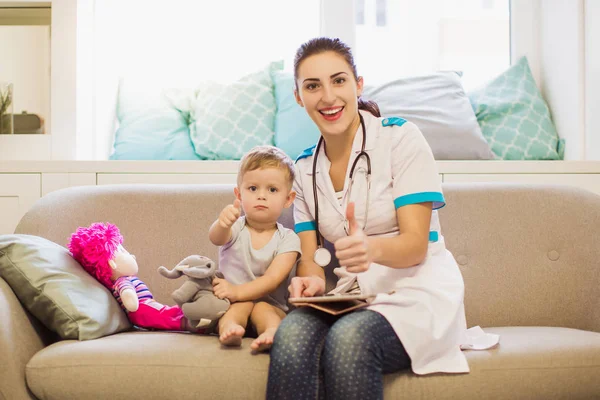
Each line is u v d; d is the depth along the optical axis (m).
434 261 1.41
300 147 2.25
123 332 1.50
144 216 1.78
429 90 2.34
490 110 2.39
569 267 1.74
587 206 1.78
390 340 1.20
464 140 2.25
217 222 1.46
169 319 1.53
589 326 1.67
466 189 1.84
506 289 1.75
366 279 1.39
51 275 1.40
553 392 1.23
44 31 2.35
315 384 1.17
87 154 2.38
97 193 1.80
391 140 1.46
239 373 1.22
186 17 2.52
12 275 1.39
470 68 2.58
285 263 1.49
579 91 2.33
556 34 2.47
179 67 2.52
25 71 2.35
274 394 1.15
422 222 1.36
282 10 2.53
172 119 2.34
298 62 1.46
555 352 1.27
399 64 2.56
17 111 2.34
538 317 1.73
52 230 1.69
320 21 2.51
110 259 1.51
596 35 2.27
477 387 1.22
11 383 1.23
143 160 2.10
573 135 2.36
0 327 1.26
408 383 1.21
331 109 1.43
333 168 1.54
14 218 2.06
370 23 2.54
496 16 2.59
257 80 2.37
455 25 2.57
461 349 1.32
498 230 1.79
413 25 2.56
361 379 1.11
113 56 2.49
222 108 2.30
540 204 1.80
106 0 2.47
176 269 1.40
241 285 1.43
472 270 1.77
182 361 1.23
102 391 1.22
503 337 1.43
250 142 2.27
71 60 2.28
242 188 1.52
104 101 2.45
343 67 1.43
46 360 1.24
